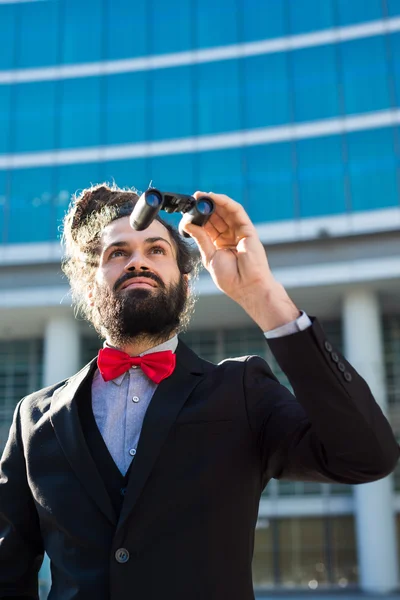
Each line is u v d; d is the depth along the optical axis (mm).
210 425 1955
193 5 22578
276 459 1975
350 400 1686
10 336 22828
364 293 20031
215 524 1848
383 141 20297
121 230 2232
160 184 21328
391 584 18094
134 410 2062
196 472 1886
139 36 22625
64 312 21031
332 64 21188
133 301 2109
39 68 22656
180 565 1793
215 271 1837
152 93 22125
